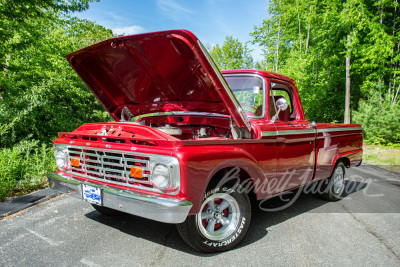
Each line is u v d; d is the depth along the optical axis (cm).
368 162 844
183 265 238
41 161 536
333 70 1700
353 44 1384
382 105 1234
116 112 387
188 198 217
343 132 450
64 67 815
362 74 1647
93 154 263
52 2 683
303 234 311
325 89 1761
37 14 676
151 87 322
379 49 1323
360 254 267
